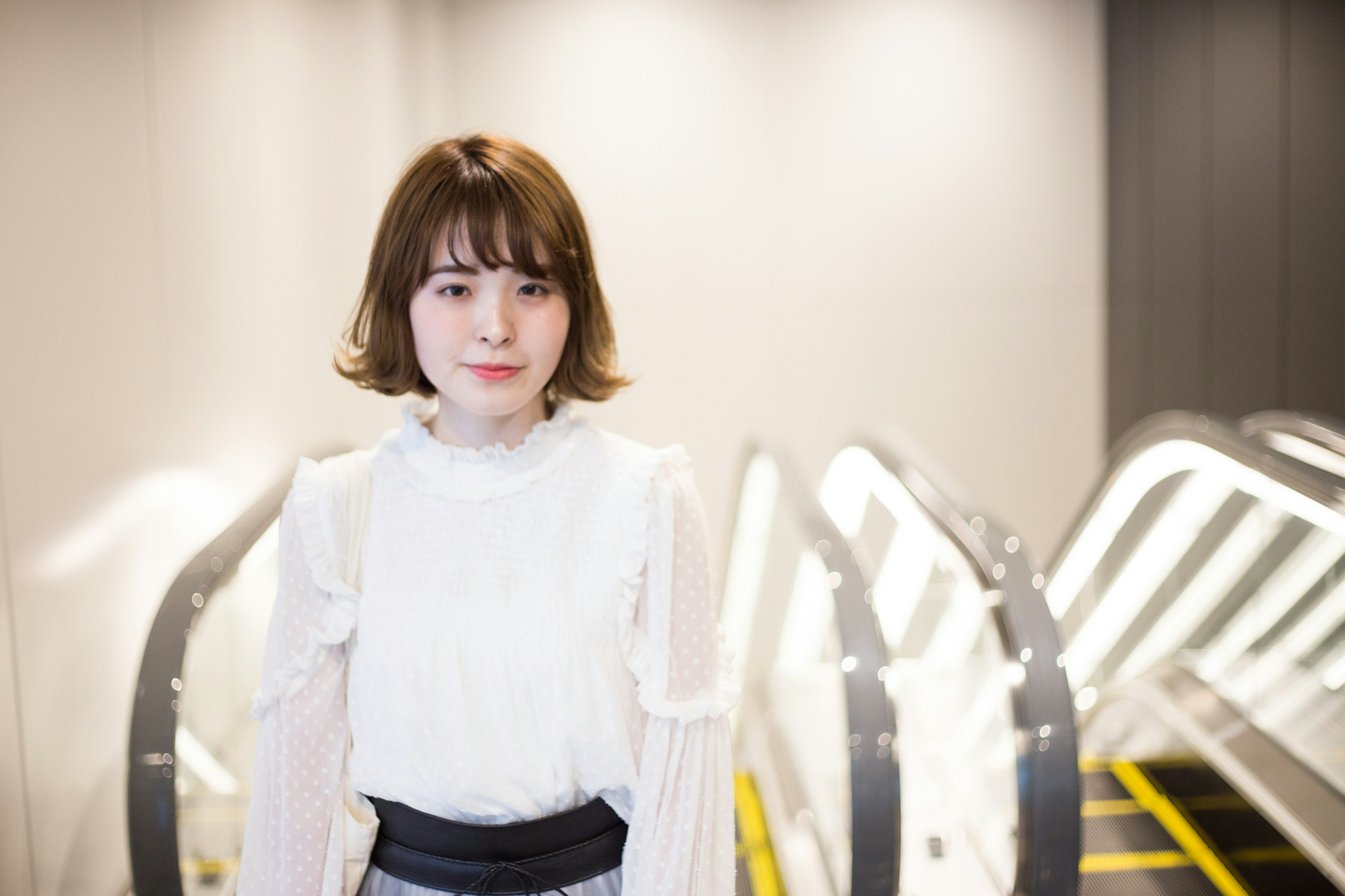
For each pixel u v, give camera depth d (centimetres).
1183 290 630
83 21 343
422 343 121
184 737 257
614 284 621
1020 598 274
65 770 313
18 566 295
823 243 623
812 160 618
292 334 501
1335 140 616
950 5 612
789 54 611
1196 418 347
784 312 627
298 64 510
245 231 454
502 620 123
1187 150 620
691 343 627
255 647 341
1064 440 641
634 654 127
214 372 425
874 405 636
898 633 483
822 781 325
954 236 626
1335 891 262
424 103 596
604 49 604
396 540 127
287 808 127
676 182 615
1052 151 621
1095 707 393
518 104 603
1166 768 354
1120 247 626
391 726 125
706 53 609
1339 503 264
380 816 131
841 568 273
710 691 129
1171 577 389
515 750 124
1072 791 243
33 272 311
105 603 343
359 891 134
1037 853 243
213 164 426
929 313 630
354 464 132
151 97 382
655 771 126
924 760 364
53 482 315
